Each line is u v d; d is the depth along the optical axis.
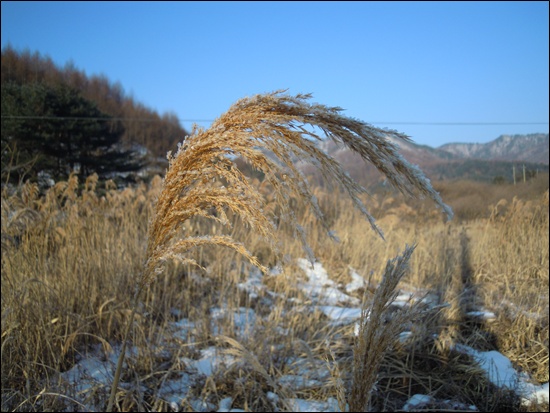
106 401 3.09
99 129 24.47
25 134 20.27
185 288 5.21
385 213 9.16
